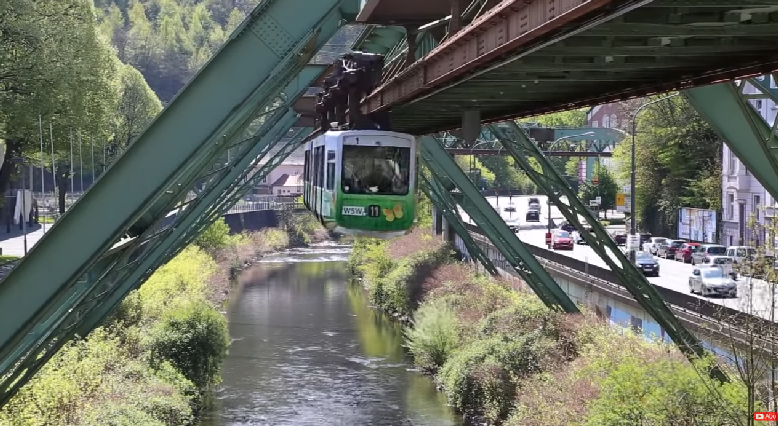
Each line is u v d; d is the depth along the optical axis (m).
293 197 160.25
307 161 36.31
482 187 132.25
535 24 11.88
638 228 81.12
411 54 20.36
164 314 40.50
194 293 53.72
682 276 54.69
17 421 21.62
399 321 59.25
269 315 61.66
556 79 17.38
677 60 15.77
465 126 25.50
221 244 88.25
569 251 73.25
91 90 57.88
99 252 13.57
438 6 19.52
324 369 44.81
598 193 96.69
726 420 18.88
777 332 19.34
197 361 38.41
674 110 76.50
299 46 14.11
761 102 58.12
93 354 29.91
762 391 19.00
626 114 84.25
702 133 74.69
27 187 96.81
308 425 34.69
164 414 30.09
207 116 13.94
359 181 24.70
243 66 13.97
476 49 14.77
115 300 31.98
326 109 34.28
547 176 32.69
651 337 30.17
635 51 14.25
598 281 39.78
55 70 48.78
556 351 33.09
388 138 24.94
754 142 18.50
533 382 30.70
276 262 100.38
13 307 13.34
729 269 44.91
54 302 13.47
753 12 12.37
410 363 46.28
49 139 55.25
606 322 34.97
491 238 39.91
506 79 17.44
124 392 29.34
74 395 25.09
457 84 17.30
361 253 87.62
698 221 72.12
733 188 66.44
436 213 77.12
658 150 77.81
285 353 48.69
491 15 13.29
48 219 88.50
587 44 13.91
